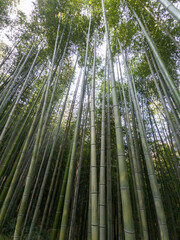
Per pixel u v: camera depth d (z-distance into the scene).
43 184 2.56
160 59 1.95
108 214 1.69
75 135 1.87
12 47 4.11
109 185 1.89
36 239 3.27
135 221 3.62
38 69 4.05
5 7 4.12
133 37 4.00
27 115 3.43
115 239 3.87
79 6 3.72
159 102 4.71
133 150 2.51
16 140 2.57
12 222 3.47
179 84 4.00
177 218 3.60
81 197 4.28
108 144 2.18
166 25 3.53
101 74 5.30
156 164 4.40
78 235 3.88
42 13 3.52
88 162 4.59
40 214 4.30
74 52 4.10
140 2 3.43
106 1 3.58
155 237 3.12
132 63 4.95
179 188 3.68
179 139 2.36
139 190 2.03
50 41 3.71
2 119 3.41
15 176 1.75
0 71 4.27
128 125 2.83
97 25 3.71
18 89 3.89
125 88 5.16
